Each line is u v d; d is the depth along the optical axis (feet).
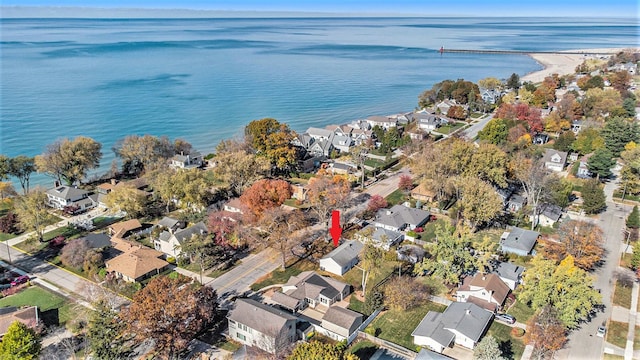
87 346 189.47
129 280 246.06
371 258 241.76
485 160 328.49
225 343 202.08
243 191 337.11
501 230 304.71
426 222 317.63
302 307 226.38
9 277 253.85
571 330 205.26
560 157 400.88
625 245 280.51
